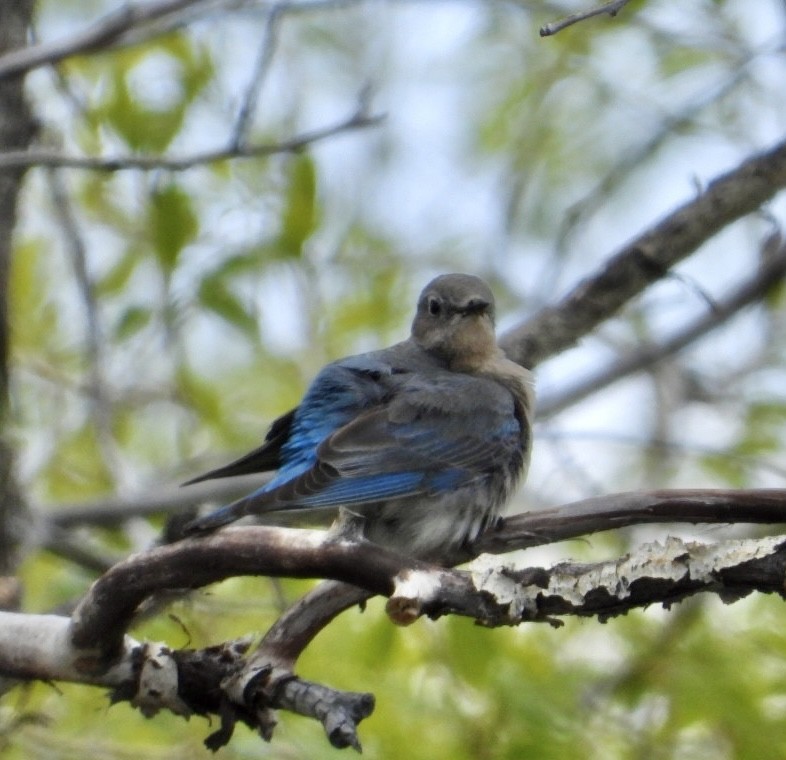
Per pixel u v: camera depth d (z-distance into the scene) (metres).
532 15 19.25
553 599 7.74
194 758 12.28
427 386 11.84
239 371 16.73
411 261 18.02
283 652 8.41
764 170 12.36
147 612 10.02
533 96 19.17
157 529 14.85
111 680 8.52
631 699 12.69
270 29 10.88
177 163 10.82
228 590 13.31
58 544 13.26
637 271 12.67
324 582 8.55
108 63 14.02
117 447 14.48
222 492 14.19
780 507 8.70
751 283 15.89
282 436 11.69
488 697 12.55
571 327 12.95
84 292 14.28
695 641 12.96
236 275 13.30
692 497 8.93
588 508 9.70
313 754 12.00
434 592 7.79
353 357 12.48
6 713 12.48
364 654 12.67
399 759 12.20
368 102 15.59
